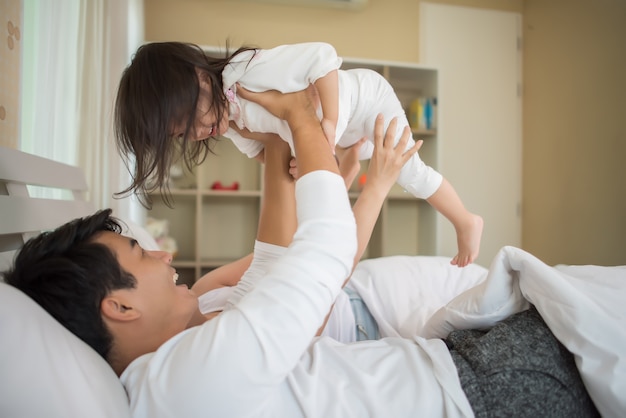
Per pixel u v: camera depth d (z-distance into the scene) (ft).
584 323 2.09
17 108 3.80
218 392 1.74
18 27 3.82
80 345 1.86
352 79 3.30
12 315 1.66
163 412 1.77
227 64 2.87
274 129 2.96
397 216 12.00
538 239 11.64
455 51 11.94
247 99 2.86
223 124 2.89
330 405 1.94
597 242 9.64
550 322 2.22
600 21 9.61
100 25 5.69
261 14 11.00
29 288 2.00
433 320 2.92
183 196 10.77
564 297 2.16
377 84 3.39
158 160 2.66
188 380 1.76
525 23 12.21
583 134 10.12
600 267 2.59
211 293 3.52
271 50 2.93
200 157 10.09
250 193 10.34
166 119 2.61
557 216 10.92
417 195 3.67
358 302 4.05
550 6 11.19
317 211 2.05
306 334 1.89
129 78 2.74
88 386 1.66
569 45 10.55
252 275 3.15
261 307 1.86
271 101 2.77
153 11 10.54
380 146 2.84
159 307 2.19
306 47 2.85
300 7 11.17
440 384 2.03
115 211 5.75
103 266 2.04
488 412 2.00
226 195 10.76
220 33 10.80
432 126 10.80
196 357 1.79
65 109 5.01
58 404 1.54
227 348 1.78
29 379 1.53
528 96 12.10
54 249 2.08
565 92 10.68
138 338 2.15
